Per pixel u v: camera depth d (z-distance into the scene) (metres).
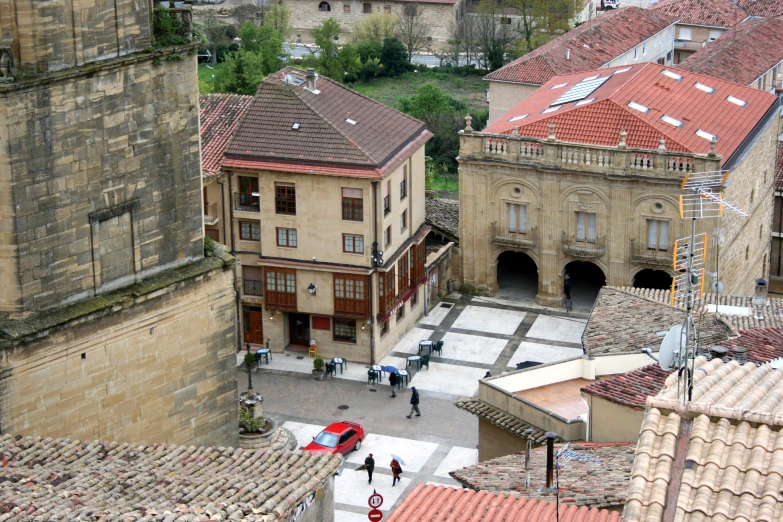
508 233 93.75
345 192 82.50
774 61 127.12
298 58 164.75
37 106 46.06
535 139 90.31
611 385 53.72
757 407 29.42
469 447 75.38
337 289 84.25
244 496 38.47
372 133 85.56
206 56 159.62
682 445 28.23
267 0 175.12
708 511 26.53
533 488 44.66
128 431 51.62
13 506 35.84
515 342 89.25
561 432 56.16
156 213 51.56
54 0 45.94
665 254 88.75
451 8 170.00
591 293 96.25
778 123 100.12
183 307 52.75
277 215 84.00
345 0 174.00
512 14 168.88
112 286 50.31
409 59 164.50
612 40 131.88
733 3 152.88
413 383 83.38
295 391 82.31
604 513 38.22
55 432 48.81
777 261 106.06
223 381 55.34
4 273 46.88
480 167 92.62
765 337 57.41
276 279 85.31
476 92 155.00
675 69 99.75
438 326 91.62
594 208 90.12
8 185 45.94
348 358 85.88
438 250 96.06
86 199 48.66
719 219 85.06
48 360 48.00
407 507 38.75
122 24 48.66
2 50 44.81
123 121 49.38
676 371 34.09
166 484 39.12
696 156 85.75
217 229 85.75
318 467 41.94
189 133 52.22
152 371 52.06
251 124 85.00
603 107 91.75
